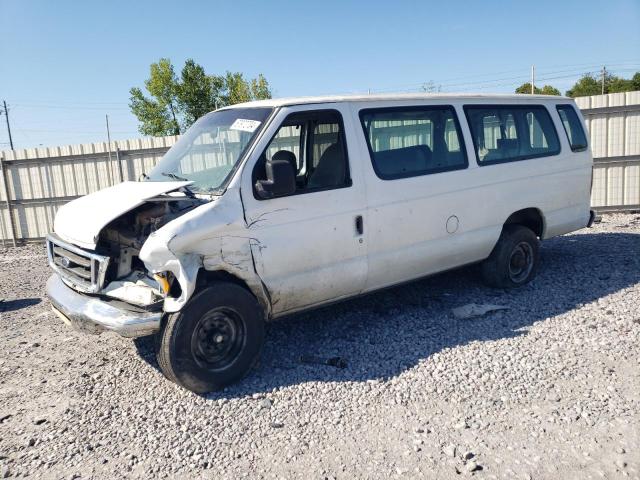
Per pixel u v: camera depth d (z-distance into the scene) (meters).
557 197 6.56
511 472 3.12
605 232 9.46
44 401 4.36
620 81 56.09
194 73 29.69
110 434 3.79
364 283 5.08
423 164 5.41
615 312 5.40
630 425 3.50
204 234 4.07
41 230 14.09
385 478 3.14
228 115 5.09
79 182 13.85
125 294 4.22
